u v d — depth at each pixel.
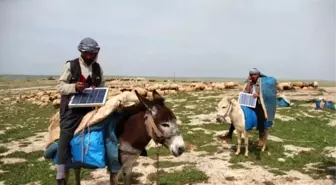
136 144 5.14
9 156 11.41
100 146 5.04
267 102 10.40
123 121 5.30
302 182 8.23
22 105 33.12
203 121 17.06
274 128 15.21
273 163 9.82
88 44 5.15
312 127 15.55
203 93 31.27
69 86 5.13
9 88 69.12
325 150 11.43
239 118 10.35
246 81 11.05
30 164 10.27
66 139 5.19
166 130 4.88
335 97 27.42
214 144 12.30
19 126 19.11
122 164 5.24
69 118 5.23
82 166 5.32
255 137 13.44
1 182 8.59
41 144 13.52
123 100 5.26
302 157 10.40
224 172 9.01
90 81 5.37
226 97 10.54
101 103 5.12
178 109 21.44
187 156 10.72
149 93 28.70
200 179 8.39
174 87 33.59
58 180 5.25
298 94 30.42
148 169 9.26
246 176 8.68
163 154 10.88
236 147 11.83
